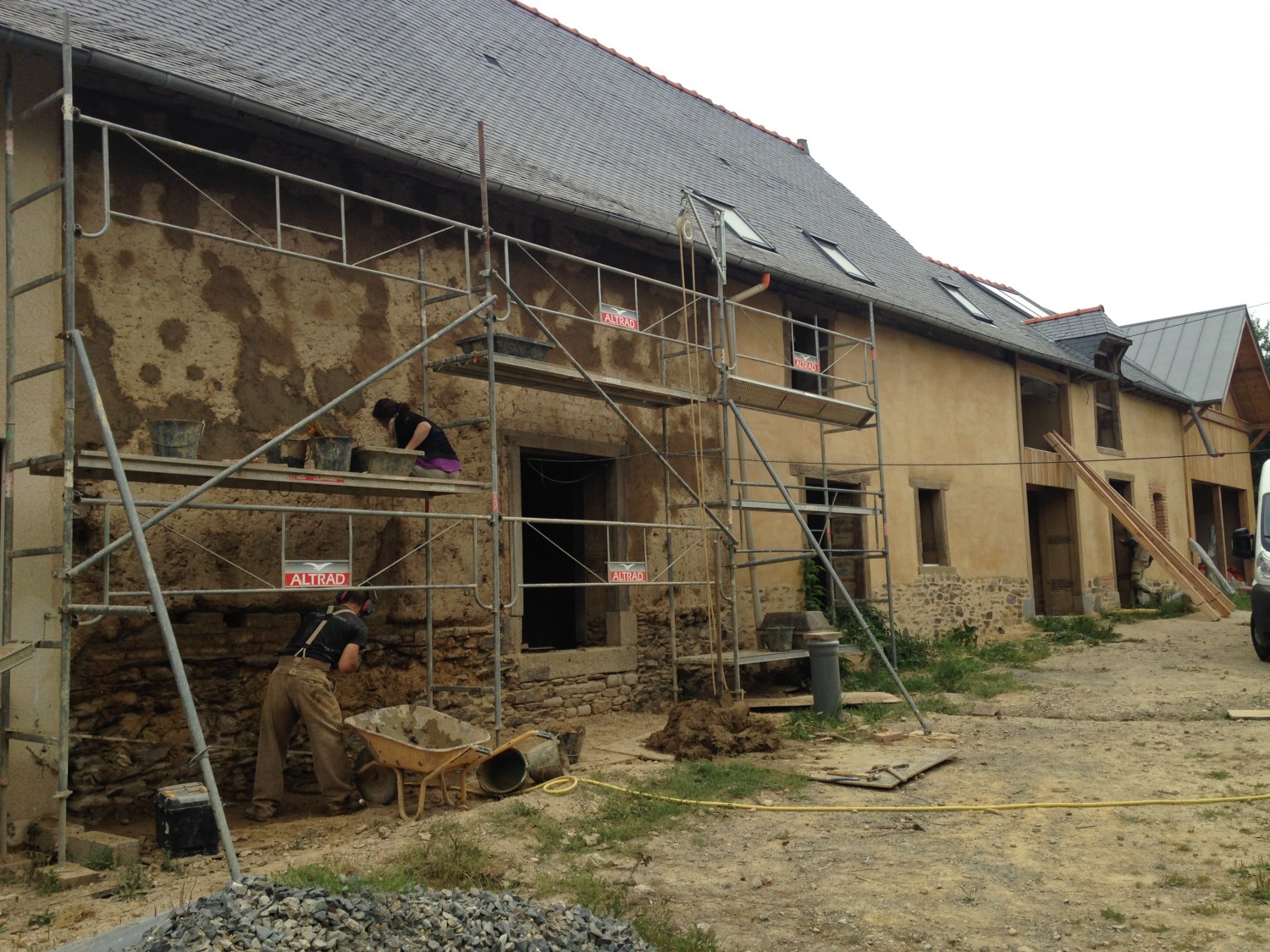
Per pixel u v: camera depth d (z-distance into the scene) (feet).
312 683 21.94
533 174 32.91
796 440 43.11
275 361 25.88
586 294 34.76
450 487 24.27
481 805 21.62
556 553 37.29
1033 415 65.62
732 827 20.88
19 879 18.02
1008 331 59.57
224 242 25.29
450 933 12.58
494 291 31.63
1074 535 63.05
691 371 36.91
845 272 47.75
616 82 51.24
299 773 25.02
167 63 23.86
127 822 21.66
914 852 19.11
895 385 49.32
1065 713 32.96
